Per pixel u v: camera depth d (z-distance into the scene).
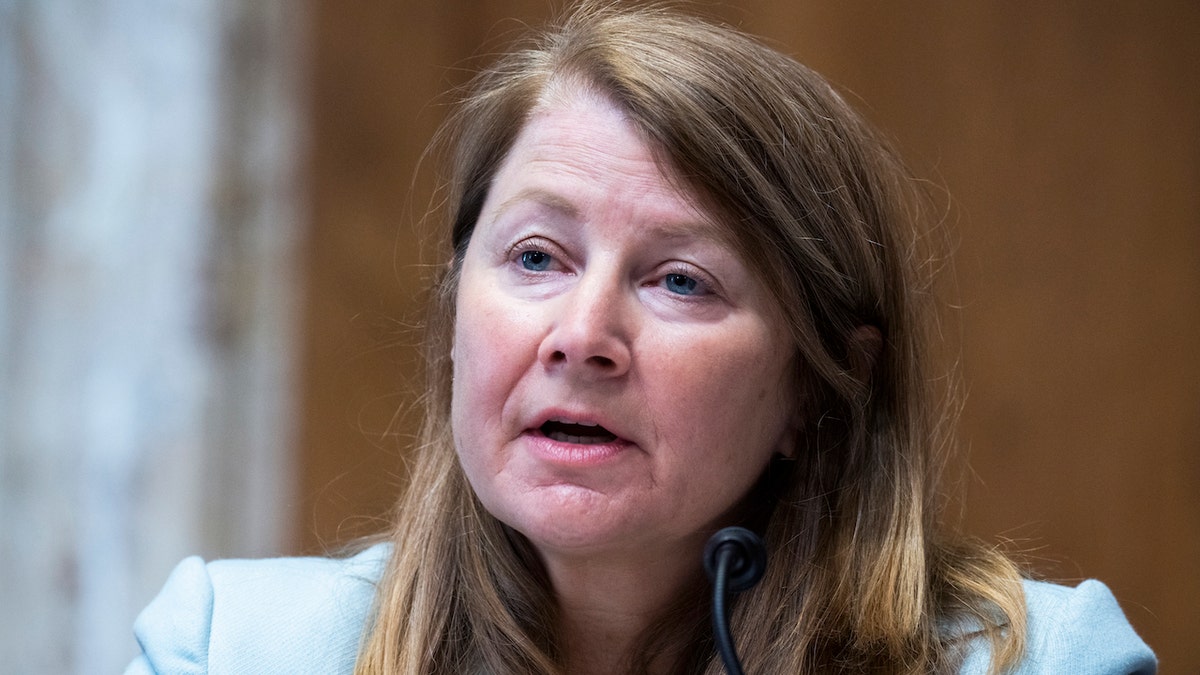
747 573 4.18
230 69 9.43
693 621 5.14
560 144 4.93
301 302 9.55
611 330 4.65
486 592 5.25
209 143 9.33
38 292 9.04
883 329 5.52
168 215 9.26
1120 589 9.19
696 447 4.75
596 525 4.67
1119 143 9.29
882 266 5.54
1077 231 9.31
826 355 5.17
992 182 9.41
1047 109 9.38
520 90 5.25
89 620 9.02
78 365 9.09
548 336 4.69
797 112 5.18
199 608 5.34
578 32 5.36
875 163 5.66
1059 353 9.30
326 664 5.26
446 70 10.05
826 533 5.33
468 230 5.55
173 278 9.25
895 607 5.12
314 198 9.62
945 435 6.47
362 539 6.38
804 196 5.11
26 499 8.97
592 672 5.34
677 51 5.02
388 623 5.34
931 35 9.53
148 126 9.23
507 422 4.77
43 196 9.07
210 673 5.13
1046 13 9.38
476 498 5.38
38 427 9.01
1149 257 9.25
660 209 4.77
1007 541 6.11
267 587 5.51
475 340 4.88
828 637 5.11
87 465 9.05
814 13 9.58
